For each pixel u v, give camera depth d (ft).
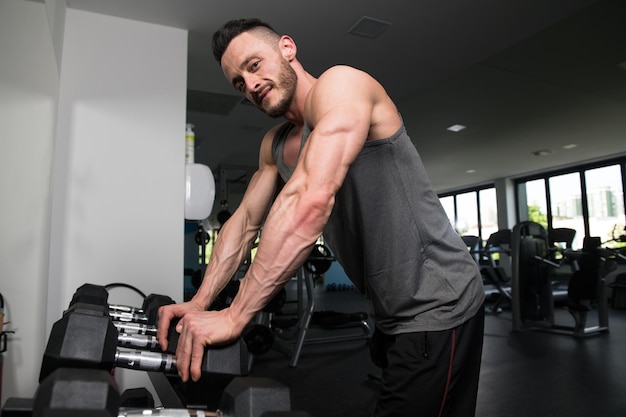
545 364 9.56
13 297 4.45
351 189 2.83
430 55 9.26
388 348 3.27
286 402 1.26
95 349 1.63
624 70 11.76
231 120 14.70
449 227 3.11
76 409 0.91
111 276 6.80
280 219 2.11
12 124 4.26
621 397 7.44
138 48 7.53
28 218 4.68
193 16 7.55
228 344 2.08
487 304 19.94
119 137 7.16
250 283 2.11
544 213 24.98
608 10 8.87
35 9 4.28
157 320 2.90
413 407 2.84
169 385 2.31
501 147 19.70
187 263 27.40
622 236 13.38
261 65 2.78
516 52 10.70
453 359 2.88
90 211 6.82
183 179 7.44
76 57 7.11
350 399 7.57
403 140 2.80
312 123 2.59
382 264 2.93
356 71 2.53
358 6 7.46
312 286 10.50
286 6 7.40
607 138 18.31
